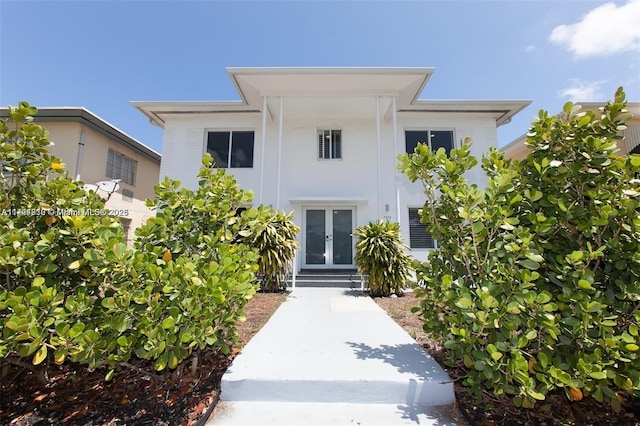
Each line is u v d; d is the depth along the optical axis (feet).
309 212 33.71
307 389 8.89
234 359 10.50
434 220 10.59
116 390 8.93
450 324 9.27
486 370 7.34
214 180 12.15
